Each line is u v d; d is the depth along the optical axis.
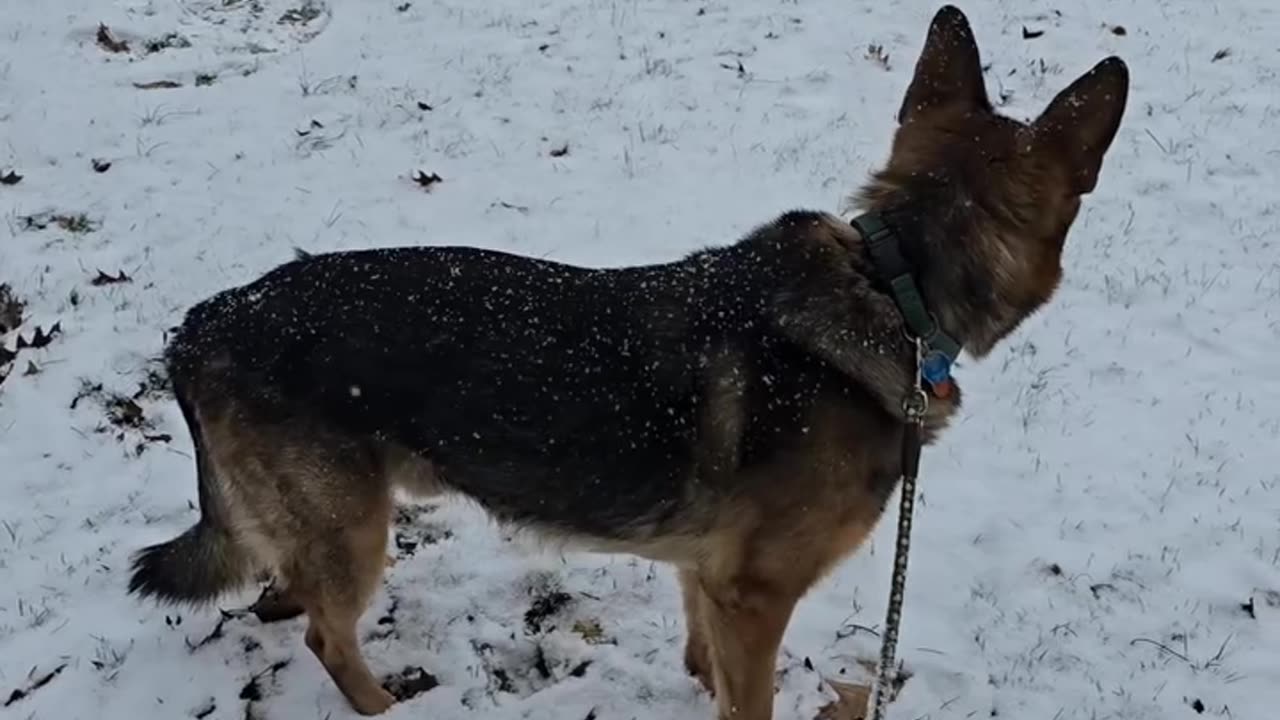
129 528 2.30
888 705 2.10
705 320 1.88
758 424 1.86
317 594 2.01
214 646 2.15
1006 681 2.13
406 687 2.13
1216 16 4.15
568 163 3.24
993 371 2.64
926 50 1.89
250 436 1.95
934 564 2.28
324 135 3.32
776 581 1.91
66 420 2.47
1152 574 2.27
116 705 2.09
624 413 1.88
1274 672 2.14
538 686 2.14
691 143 3.35
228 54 3.73
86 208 2.96
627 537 1.94
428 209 3.04
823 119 3.50
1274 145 3.42
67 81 3.50
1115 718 2.09
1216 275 2.89
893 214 1.85
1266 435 2.51
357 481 1.95
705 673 2.12
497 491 1.95
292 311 1.94
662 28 3.96
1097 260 2.93
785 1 4.14
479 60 3.72
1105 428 2.53
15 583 2.22
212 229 2.92
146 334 2.65
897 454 1.89
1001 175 1.82
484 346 1.90
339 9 4.03
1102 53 3.90
